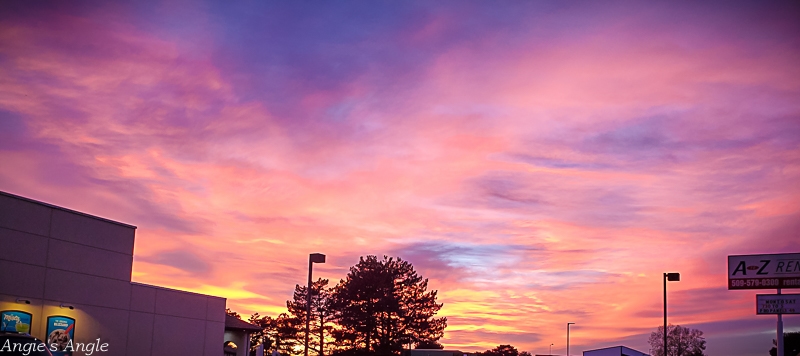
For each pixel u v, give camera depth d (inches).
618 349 2920.8
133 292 1502.2
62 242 1343.5
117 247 1472.7
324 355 3400.6
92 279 1402.6
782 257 1545.3
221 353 1749.5
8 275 1230.9
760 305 1533.0
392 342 3235.7
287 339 3489.2
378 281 3277.6
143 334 1518.2
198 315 1686.8
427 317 3358.8
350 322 3272.6
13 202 1253.1
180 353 1616.6
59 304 1321.4
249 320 3636.8
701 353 4874.5
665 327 1879.9
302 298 3467.0
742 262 1576.0
